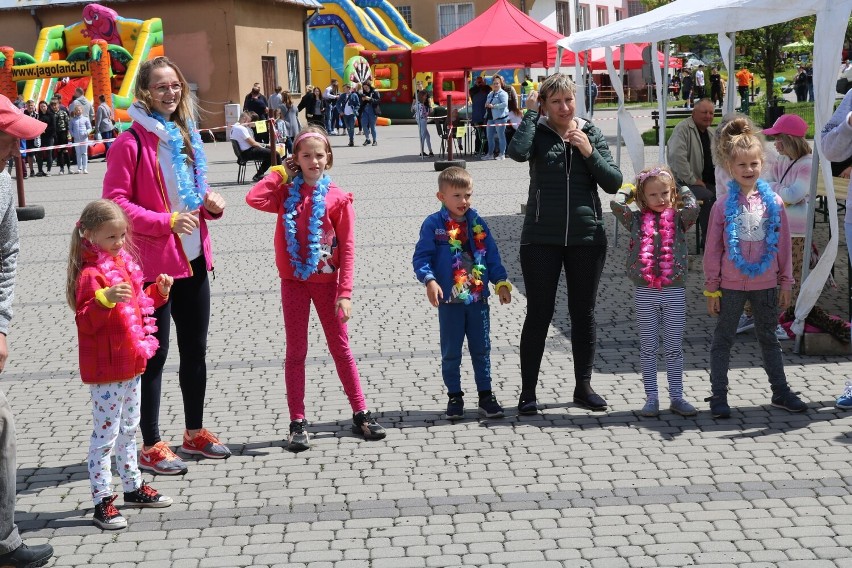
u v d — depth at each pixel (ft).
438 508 15.78
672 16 29.14
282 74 120.78
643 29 29.81
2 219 13.83
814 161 24.18
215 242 43.11
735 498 15.75
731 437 18.44
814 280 22.94
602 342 25.21
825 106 23.25
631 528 14.80
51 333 28.68
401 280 33.76
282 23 120.57
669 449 17.94
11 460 13.80
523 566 13.73
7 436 13.70
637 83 161.58
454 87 130.41
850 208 20.26
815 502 15.49
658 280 19.39
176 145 17.29
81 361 15.49
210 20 108.88
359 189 60.64
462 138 90.12
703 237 35.12
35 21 112.88
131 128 17.35
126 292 15.05
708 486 16.25
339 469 17.60
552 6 150.10
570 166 19.58
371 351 25.26
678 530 14.69
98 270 15.40
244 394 22.18
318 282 18.70
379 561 14.03
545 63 68.44
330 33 137.90
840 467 16.83
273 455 18.42
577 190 19.61
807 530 14.53
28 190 69.10
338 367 19.19
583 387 20.34
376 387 22.29
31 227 50.19
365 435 19.15
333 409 20.92
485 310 20.03
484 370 20.08
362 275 34.83
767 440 18.21
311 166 18.45
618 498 15.90
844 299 28.84
